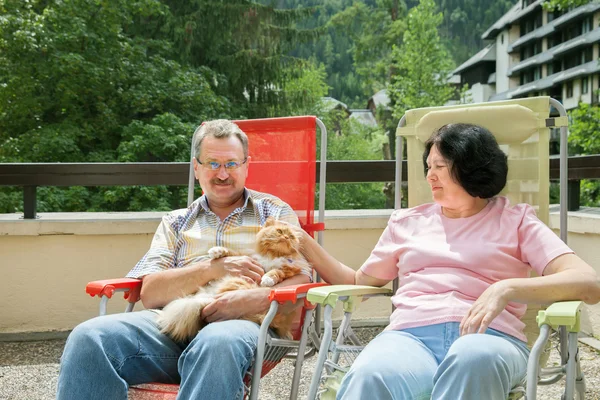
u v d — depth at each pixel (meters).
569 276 1.64
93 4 12.95
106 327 1.81
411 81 19.92
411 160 2.34
